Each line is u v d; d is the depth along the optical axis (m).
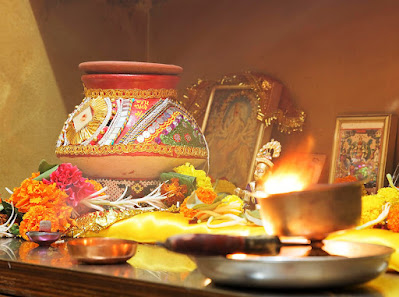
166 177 1.36
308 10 1.63
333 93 1.58
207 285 0.80
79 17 1.87
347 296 0.76
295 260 0.73
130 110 1.36
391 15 1.48
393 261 0.95
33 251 1.16
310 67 1.63
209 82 1.79
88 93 1.42
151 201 1.34
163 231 1.22
